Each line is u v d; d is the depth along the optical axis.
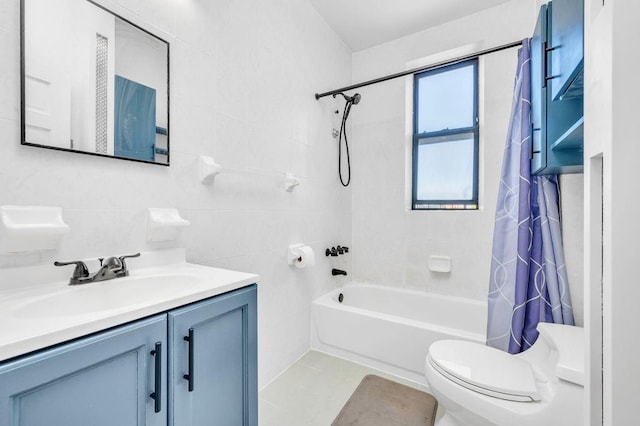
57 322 0.59
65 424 0.57
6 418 0.49
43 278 0.86
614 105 0.45
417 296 2.38
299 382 1.75
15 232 0.77
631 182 0.44
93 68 0.98
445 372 1.17
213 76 1.41
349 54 2.69
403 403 1.55
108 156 1.01
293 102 1.97
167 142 1.20
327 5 2.15
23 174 0.84
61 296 0.82
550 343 1.20
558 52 1.06
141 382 0.69
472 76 2.34
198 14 1.34
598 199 0.59
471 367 1.16
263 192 1.72
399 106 2.53
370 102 2.66
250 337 1.02
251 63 1.63
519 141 1.52
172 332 0.76
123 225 1.07
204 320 0.84
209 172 1.31
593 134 0.55
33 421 0.53
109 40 1.02
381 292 2.53
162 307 0.74
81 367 0.58
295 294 2.00
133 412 0.68
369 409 1.50
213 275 1.05
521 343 1.42
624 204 0.45
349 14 2.25
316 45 2.21
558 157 1.19
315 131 2.22
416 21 2.33
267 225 1.75
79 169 0.95
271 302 1.78
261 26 1.70
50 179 0.89
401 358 1.80
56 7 0.89
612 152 0.45
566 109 1.18
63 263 0.88
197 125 1.33
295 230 2.00
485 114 2.16
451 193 2.43
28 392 0.52
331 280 2.44
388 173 2.58
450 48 2.31
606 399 0.47
